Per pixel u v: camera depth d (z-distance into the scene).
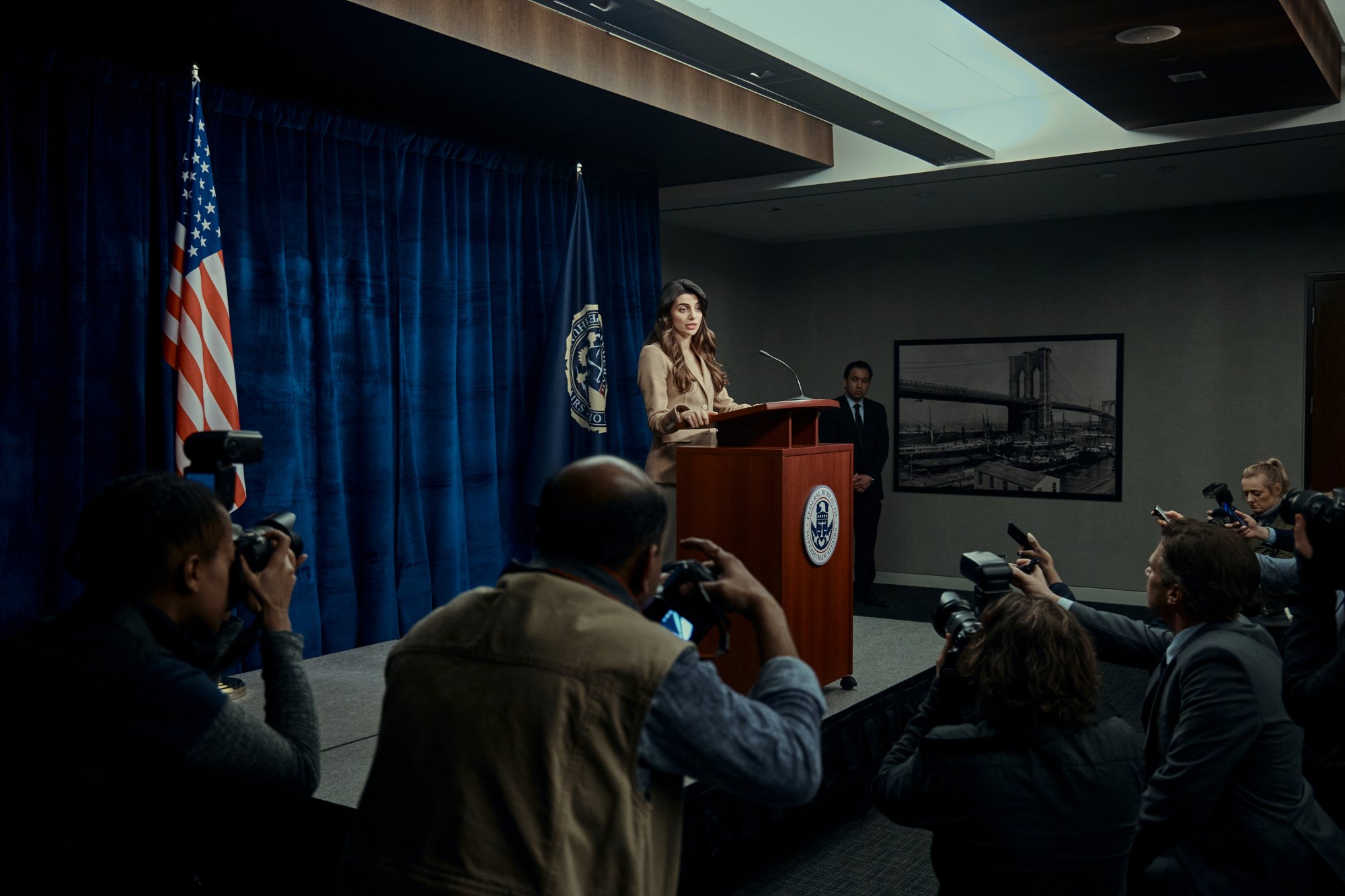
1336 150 5.98
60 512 3.87
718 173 6.80
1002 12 4.09
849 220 8.04
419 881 1.21
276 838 2.83
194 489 1.52
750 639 3.45
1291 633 2.04
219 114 4.41
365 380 4.98
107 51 4.13
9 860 1.32
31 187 3.81
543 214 5.98
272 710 1.56
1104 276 7.83
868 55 5.53
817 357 8.98
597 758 1.20
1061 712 1.72
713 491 3.48
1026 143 6.23
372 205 5.02
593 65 4.82
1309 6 4.54
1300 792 2.01
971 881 1.77
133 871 1.38
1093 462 7.92
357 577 5.04
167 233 4.20
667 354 4.08
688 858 2.88
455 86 4.78
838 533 3.68
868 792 3.76
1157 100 5.31
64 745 1.34
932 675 4.12
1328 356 7.17
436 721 1.27
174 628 1.47
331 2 3.74
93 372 4.00
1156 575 2.13
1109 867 1.74
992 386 8.25
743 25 5.08
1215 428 7.52
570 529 1.36
